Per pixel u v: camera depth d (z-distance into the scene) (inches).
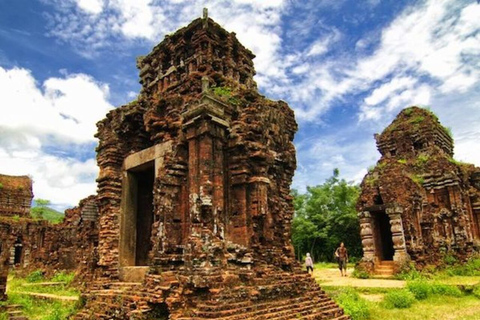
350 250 1849.2
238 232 453.4
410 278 905.5
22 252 1656.0
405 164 1283.2
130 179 595.8
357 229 1847.9
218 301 363.9
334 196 1988.2
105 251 564.1
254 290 403.5
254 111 499.8
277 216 518.3
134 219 591.8
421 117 1462.8
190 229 415.2
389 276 985.5
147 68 665.0
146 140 604.1
